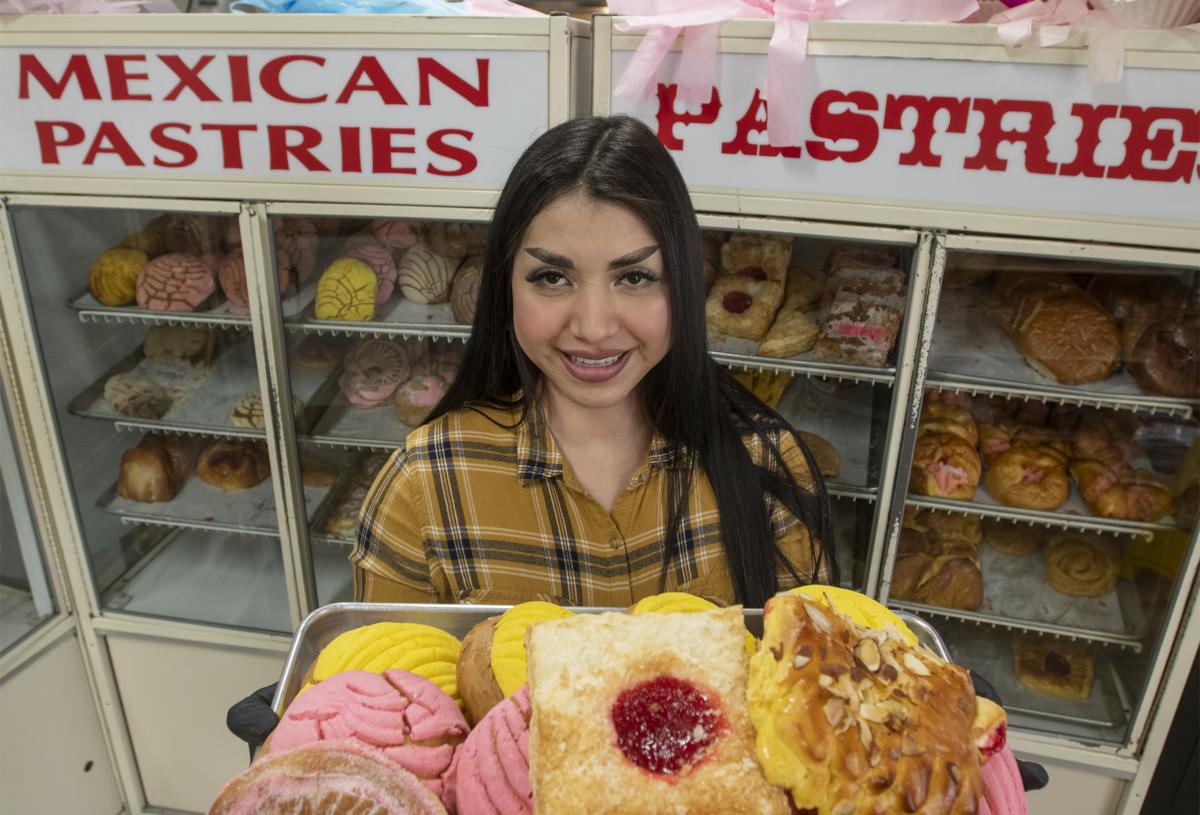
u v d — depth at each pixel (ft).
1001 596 6.33
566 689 1.84
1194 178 4.34
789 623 1.91
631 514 3.74
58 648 6.61
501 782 1.91
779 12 4.48
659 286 3.08
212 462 7.16
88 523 6.82
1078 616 6.16
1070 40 4.21
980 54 4.32
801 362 5.56
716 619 2.01
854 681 1.84
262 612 6.94
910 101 4.48
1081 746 5.85
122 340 6.93
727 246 5.66
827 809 1.71
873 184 4.69
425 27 4.74
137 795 7.36
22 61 5.13
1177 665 5.43
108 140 5.27
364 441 6.40
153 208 5.43
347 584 6.99
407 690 2.20
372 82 4.91
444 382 6.56
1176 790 5.93
